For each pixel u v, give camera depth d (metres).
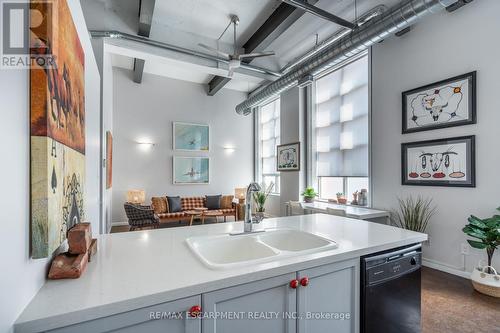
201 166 6.97
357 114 4.42
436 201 3.14
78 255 1.03
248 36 4.62
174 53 4.37
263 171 7.39
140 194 5.80
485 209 2.71
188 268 1.06
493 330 1.91
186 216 5.92
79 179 1.31
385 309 1.42
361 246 1.38
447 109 3.01
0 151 0.60
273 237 1.75
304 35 4.45
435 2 2.42
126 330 0.81
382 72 3.82
